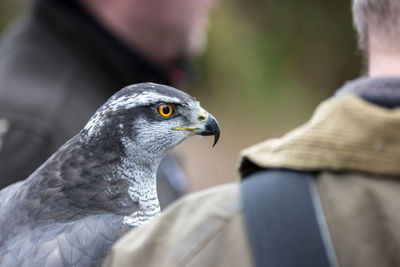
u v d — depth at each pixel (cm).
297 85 1948
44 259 413
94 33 738
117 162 511
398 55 258
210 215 256
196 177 1638
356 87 253
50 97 669
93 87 716
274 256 232
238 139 1797
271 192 245
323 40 1969
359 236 227
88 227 443
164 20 765
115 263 264
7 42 757
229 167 1688
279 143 264
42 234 438
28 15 780
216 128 562
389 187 233
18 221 456
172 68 844
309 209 236
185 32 802
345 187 237
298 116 1880
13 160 627
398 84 244
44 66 707
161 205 738
